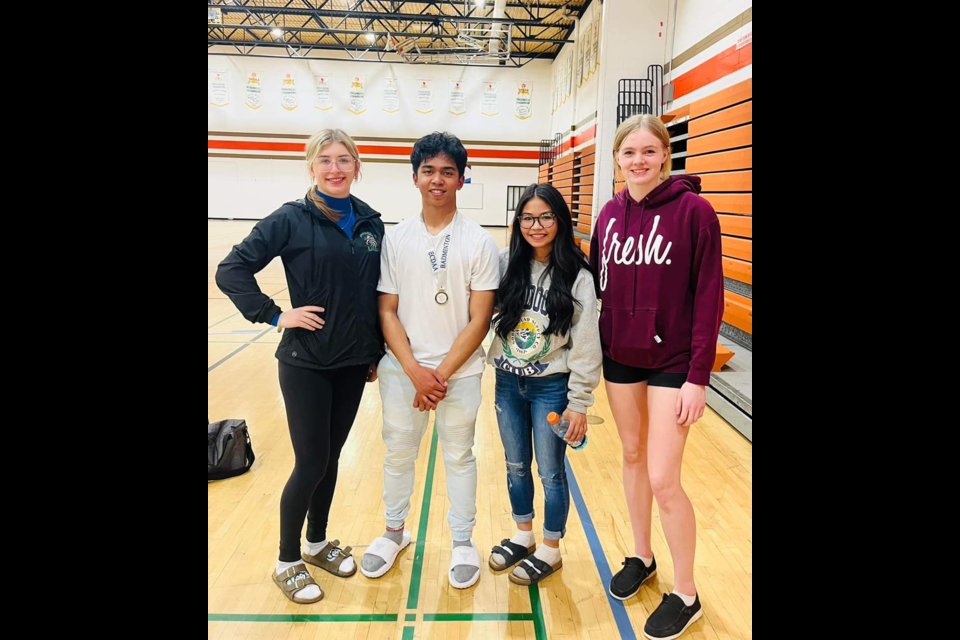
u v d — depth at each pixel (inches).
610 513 97.7
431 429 134.8
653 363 67.2
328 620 71.7
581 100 449.4
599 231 71.3
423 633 69.6
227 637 68.7
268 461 115.6
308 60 629.9
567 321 69.3
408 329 74.4
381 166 649.0
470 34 560.4
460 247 72.1
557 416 71.1
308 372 70.9
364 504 100.0
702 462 114.5
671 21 268.2
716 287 63.3
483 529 93.1
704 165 213.6
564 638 69.2
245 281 68.9
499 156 651.5
